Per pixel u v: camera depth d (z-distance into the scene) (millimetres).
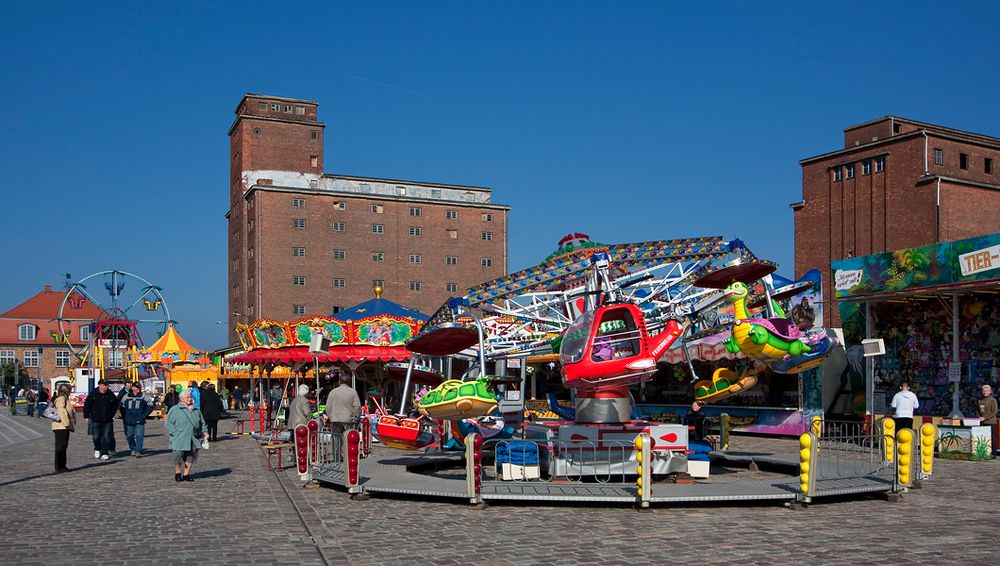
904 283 22156
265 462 19219
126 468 18172
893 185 51250
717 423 26750
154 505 12570
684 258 14883
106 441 20391
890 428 14414
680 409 29750
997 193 51062
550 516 11375
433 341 15125
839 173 54312
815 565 8539
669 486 12883
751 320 13086
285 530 10469
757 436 26734
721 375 15273
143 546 9500
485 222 89062
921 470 14766
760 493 12086
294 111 86125
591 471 14062
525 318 16594
